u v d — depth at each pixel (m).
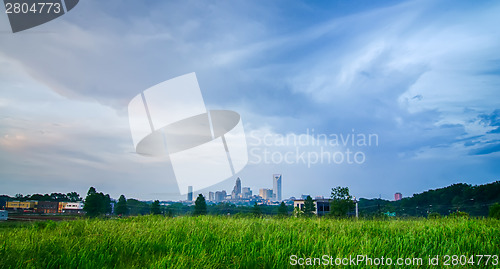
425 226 7.60
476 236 6.35
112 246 5.20
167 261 4.22
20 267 4.00
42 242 5.25
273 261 4.43
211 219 9.47
